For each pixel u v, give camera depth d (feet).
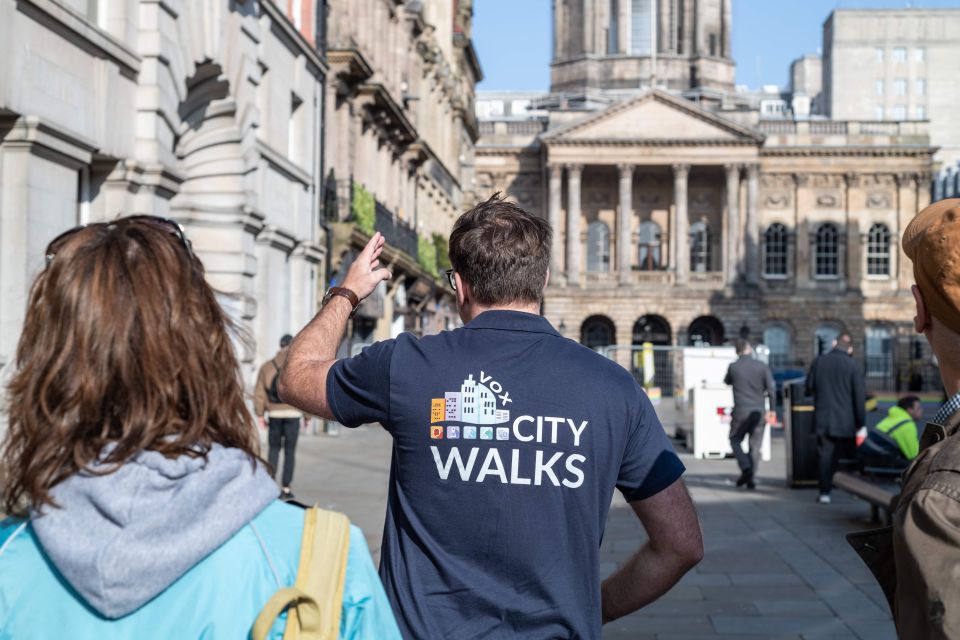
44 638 4.95
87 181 43.42
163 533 4.91
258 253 64.18
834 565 29.14
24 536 5.22
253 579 5.13
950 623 5.63
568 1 277.44
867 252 240.73
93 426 5.22
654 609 23.90
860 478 36.99
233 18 56.18
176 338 5.38
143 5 45.50
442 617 8.28
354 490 43.98
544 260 9.34
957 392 7.21
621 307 229.04
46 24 37.29
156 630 4.93
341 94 89.40
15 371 5.44
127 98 44.57
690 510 8.87
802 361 238.27
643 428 8.78
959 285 6.93
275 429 41.14
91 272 5.37
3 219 36.09
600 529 8.54
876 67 356.79
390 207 115.85
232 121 57.36
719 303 228.22
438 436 8.49
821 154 239.50
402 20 116.47
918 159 238.89
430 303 140.36
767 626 22.30
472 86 194.80
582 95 268.82
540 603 8.26
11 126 35.78
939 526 5.90
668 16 271.49
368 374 8.81
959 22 355.97
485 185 245.24
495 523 8.29
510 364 8.68
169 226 5.82
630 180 230.27
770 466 60.23
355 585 5.39
